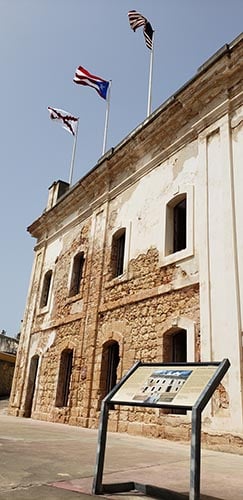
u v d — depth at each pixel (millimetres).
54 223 16250
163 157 10469
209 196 8469
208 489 3322
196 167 9195
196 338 7734
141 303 9633
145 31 13328
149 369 3643
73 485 3285
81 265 13734
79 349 11539
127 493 3207
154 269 9531
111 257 11508
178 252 8891
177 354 8617
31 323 15430
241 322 6895
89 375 10672
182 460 4906
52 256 15688
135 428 8438
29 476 3512
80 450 5379
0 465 3922
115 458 4844
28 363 14711
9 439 6258
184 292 8430
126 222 11266
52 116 17172
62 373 12484
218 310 7391
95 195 13508
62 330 13070
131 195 11414
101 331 10867
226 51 8578
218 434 6484
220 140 8617
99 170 12859
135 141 11398
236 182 7945
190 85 9438
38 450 5156
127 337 9727
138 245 10414
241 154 8047
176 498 2992
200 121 9320
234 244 7508
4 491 2939
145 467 4281
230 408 6516
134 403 3287
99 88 14906
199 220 8539
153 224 10094
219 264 7691
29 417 13586
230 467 4648
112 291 10891
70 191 14664
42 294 15531
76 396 11039
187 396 3055
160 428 7855
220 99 8961
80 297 12430
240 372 6586
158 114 10500
